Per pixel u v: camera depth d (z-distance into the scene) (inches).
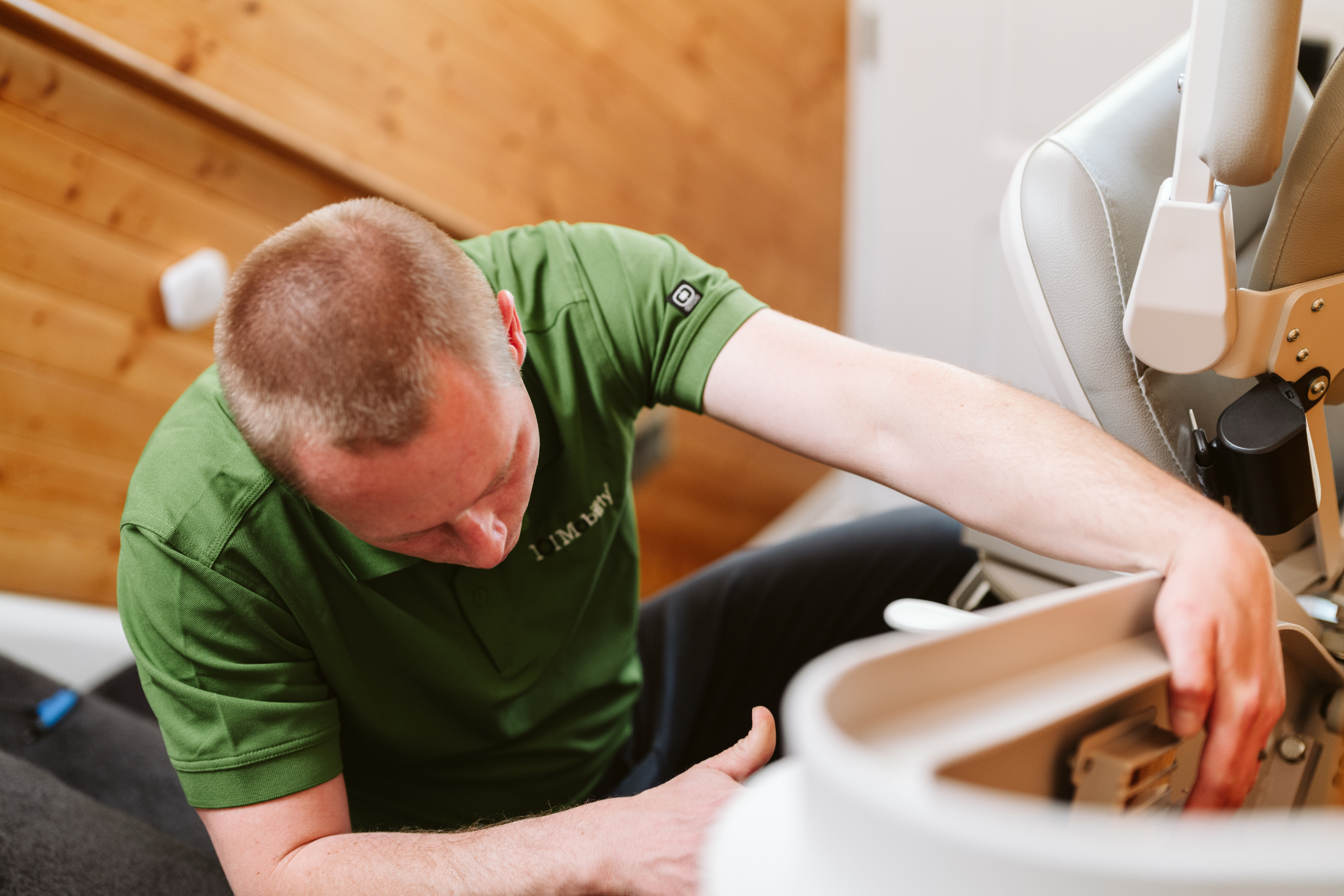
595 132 85.5
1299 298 29.2
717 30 92.3
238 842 30.5
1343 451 40.2
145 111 56.6
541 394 36.8
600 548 39.8
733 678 46.6
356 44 66.9
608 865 27.9
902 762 15.1
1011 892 11.7
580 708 42.1
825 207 111.9
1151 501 26.8
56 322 56.2
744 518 108.4
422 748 37.9
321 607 32.8
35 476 57.9
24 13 47.5
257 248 27.5
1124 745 18.7
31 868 34.7
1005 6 82.0
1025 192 35.0
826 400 34.1
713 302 37.4
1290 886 10.9
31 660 59.7
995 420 30.9
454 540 29.0
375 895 28.5
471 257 38.0
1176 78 37.2
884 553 49.8
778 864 14.4
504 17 75.7
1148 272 28.6
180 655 30.3
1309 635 26.0
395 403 24.8
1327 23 64.9
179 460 31.3
